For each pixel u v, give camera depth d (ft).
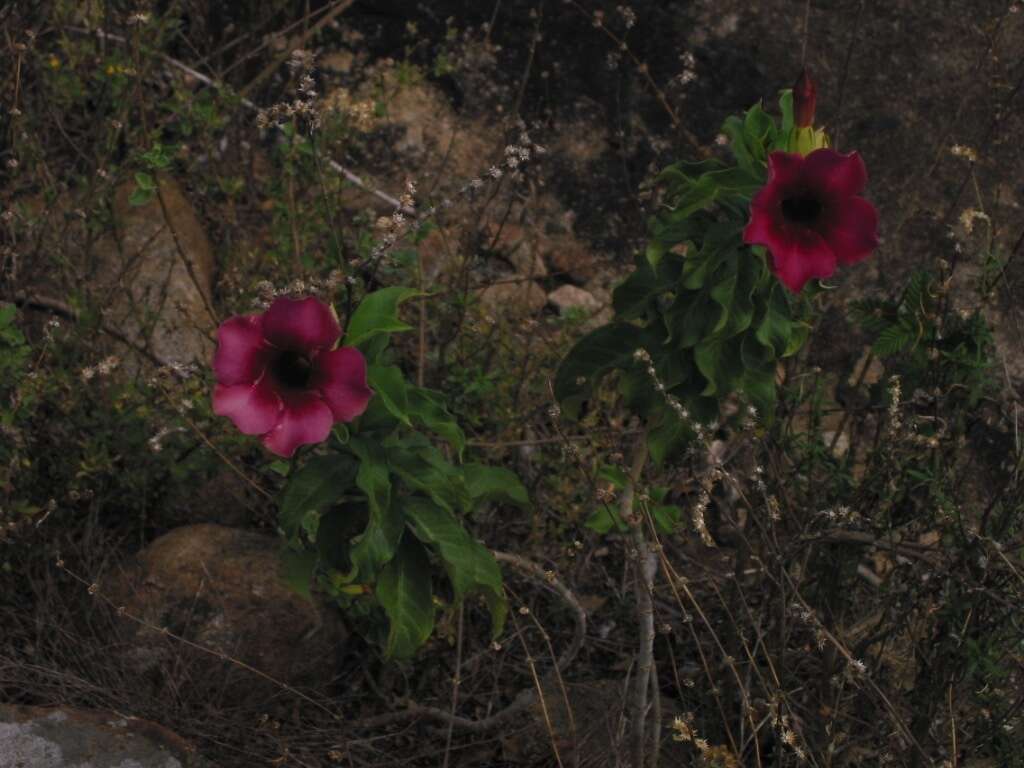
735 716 4.74
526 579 5.02
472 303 5.36
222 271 5.68
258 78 5.83
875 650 4.87
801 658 4.75
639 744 4.48
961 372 4.56
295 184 5.61
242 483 5.10
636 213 6.00
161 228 5.32
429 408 4.23
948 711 4.56
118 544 4.97
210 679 4.71
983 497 5.33
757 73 5.94
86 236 5.47
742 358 4.27
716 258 4.21
